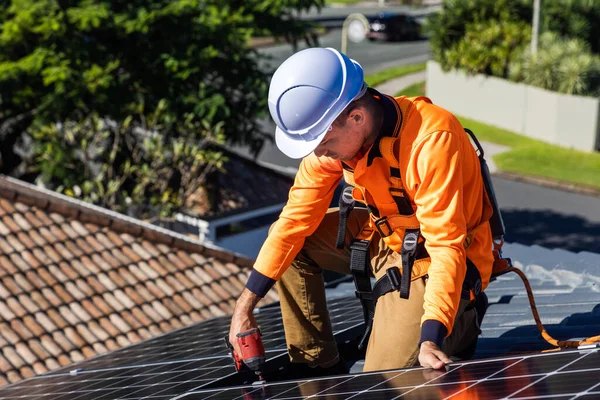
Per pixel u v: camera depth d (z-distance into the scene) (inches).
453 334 123.6
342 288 243.3
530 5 1343.5
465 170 114.3
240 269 534.6
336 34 2066.9
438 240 110.3
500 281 206.2
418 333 119.8
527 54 1228.5
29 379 196.7
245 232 804.0
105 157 793.6
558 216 978.7
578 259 224.4
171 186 772.6
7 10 761.0
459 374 99.1
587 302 167.9
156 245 526.6
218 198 775.1
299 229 132.0
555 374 88.4
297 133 115.3
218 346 169.3
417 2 2148.1
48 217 516.4
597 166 1101.1
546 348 141.9
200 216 743.7
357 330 156.3
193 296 494.3
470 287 120.0
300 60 115.5
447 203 109.4
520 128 1237.7
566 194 1029.2
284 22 855.7
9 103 782.5
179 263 517.7
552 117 1182.3
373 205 123.0
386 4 2527.1
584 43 1263.5
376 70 1680.6
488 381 91.8
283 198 796.0
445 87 1357.0
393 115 113.9
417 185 112.7
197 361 153.9
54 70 707.4
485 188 122.7
